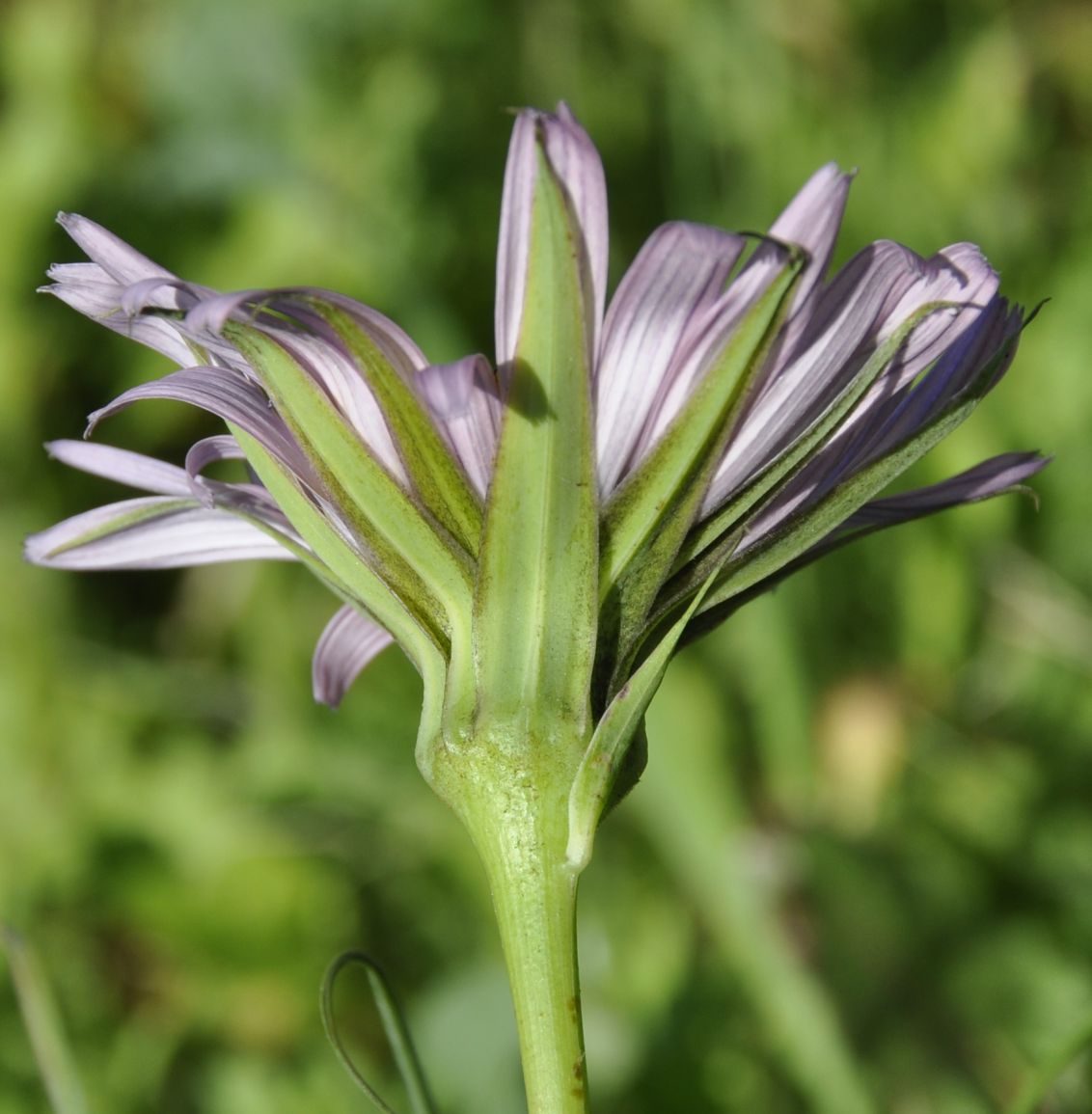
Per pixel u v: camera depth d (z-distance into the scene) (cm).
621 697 18
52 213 43
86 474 43
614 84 43
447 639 19
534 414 18
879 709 34
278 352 18
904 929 29
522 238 18
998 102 44
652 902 31
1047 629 35
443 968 32
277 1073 30
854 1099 26
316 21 43
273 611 39
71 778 36
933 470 38
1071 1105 26
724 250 18
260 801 34
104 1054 30
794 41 42
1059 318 40
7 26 45
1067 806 31
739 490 19
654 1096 27
